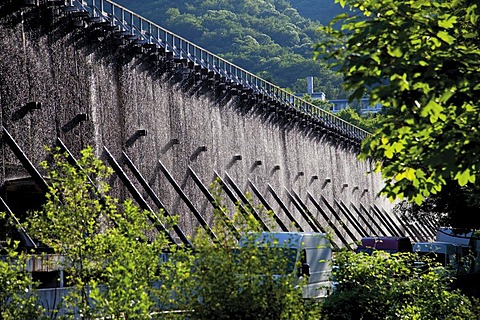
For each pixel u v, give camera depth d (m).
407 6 14.92
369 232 98.19
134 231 17.17
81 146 44.03
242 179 65.44
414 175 17.02
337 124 92.94
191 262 17.02
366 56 14.30
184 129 56.25
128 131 49.09
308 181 81.50
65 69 43.22
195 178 56.00
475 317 27.59
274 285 17.11
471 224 45.50
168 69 54.31
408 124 15.61
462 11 15.84
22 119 39.34
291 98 86.12
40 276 25.67
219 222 18.33
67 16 43.47
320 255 35.22
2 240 30.97
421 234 106.62
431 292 27.05
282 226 58.06
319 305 19.30
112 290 15.17
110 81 47.56
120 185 45.94
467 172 15.19
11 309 15.27
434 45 14.90
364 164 102.75
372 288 26.73
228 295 16.80
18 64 39.38
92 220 17.19
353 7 16.39
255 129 69.12
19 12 39.62
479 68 14.60
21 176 37.94
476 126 14.91
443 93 14.27
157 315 16.36
